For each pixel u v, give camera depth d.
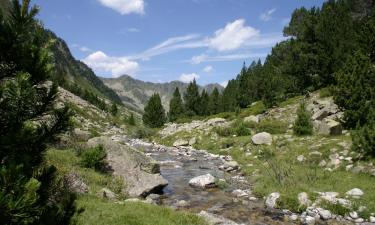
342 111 31.31
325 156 23.17
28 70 5.08
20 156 4.84
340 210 14.99
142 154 21.78
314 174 19.97
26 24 5.14
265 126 42.19
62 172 14.69
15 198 3.88
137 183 18.58
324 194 16.73
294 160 24.38
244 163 28.38
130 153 20.81
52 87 5.36
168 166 29.38
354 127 28.55
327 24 50.09
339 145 23.91
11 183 3.93
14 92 4.66
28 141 5.06
